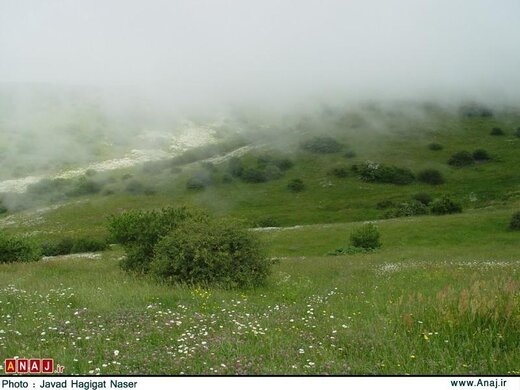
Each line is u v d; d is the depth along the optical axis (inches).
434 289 670.5
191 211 1018.7
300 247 2208.4
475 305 430.3
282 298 671.1
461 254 1498.5
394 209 3393.2
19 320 472.4
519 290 532.4
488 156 4817.9
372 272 1028.5
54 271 1064.8
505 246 1765.5
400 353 356.5
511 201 3376.0
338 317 502.6
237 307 565.3
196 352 363.9
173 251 824.9
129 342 389.7
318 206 3949.3
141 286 743.1
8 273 995.9
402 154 5093.5
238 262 818.2
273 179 4815.5
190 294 661.3
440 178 4355.3
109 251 2332.7
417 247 1943.9
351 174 4682.6
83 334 415.5
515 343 375.2
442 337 388.5
